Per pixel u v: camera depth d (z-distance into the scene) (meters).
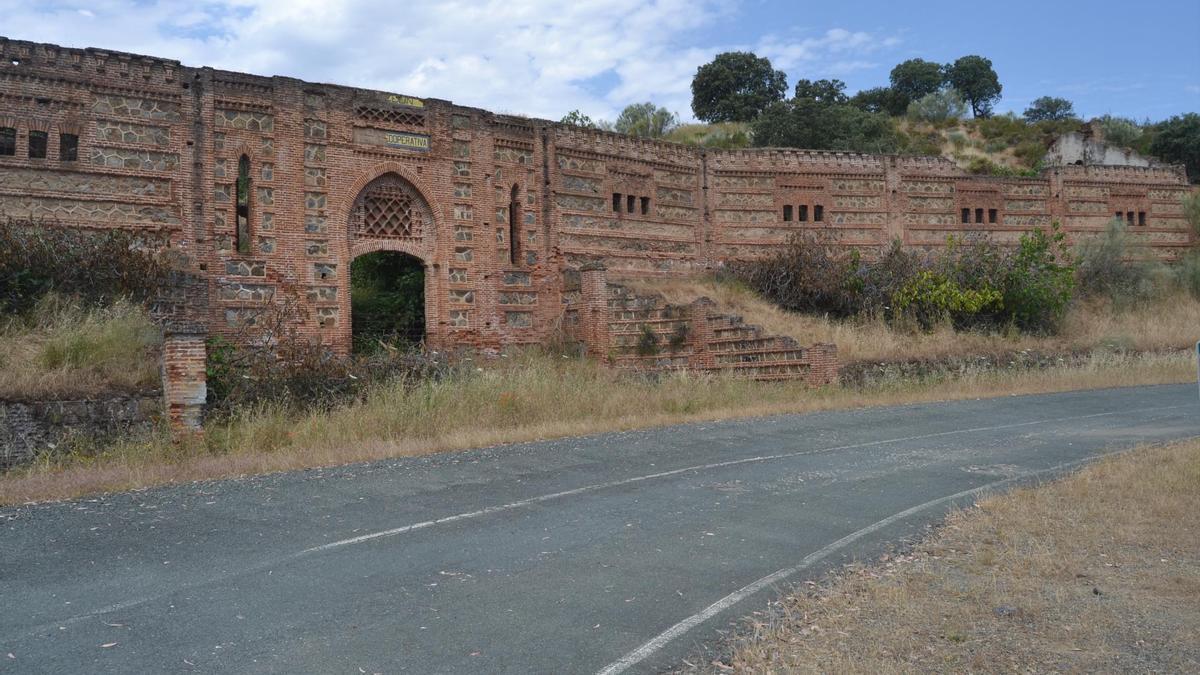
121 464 15.09
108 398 18.17
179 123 23.88
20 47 22.06
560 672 6.39
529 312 30.06
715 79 79.19
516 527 10.57
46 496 12.14
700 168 36.25
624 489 12.86
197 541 9.75
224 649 6.70
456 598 7.96
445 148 28.31
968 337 33.84
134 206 23.23
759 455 15.96
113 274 21.77
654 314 29.17
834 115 63.56
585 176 32.06
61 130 22.47
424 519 10.91
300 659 6.54
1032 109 87.44
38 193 22.11
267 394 20.19
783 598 8.02
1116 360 32.75
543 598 8.00
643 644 6.92
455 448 16.47
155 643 6.80
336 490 12.58
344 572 8.68
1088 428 19.56
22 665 6.36
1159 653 6.59
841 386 26.36
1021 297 36.06
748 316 31.81
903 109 80.62
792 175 38.19
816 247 35.22
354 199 26.58
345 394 21.19
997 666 6.40
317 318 25.67
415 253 27.84
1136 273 43.47
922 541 9.98
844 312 34.50
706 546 9.80
